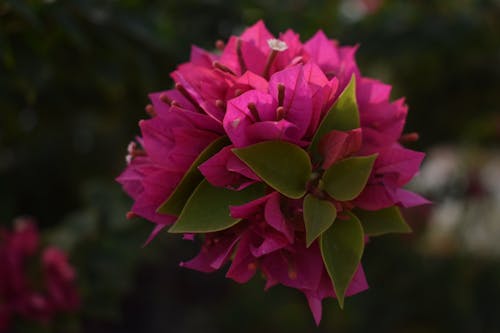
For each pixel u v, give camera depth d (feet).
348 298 4.37
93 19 2.28
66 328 2.66
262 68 1.70
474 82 4.15
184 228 1.56
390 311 4.31
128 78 2.65
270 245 1.54
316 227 1.54
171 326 4.80
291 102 1.58
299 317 4.72
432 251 4.88
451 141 4.76
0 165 3.77
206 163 1.56
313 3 3.20
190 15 3.00
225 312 4.90
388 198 1.60
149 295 4.85
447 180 5.14
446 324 4.36
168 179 1.63
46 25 2.22
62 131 3.75
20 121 2.97
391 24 3.74
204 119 1.61
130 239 3.04
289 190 1.56
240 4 3.00
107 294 2.87
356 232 1.59
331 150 1.57
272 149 1.56
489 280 4.56
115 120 3.48
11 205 3.61
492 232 5.29
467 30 3.54
